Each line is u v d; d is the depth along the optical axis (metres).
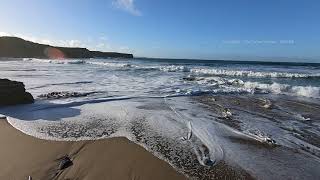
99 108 9.44
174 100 11.22
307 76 22.81
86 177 4.64
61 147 5.85
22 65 33.72
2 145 5.96
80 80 17.47
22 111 8.80
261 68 35.38
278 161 5.44
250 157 5.58
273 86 15.40
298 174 4.93
